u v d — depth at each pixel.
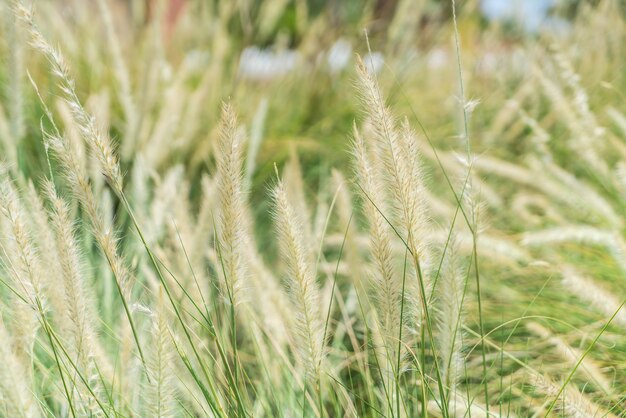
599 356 1.09
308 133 2.11
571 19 2.60
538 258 1.29
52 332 0.85
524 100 2.23
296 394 1.05
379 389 1.07
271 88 2.32
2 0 1.26
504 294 1.25
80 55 2.10
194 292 1.02
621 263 1.12
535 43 2.45
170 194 1.25
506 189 1.77
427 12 2.59
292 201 1.10
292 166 1.12
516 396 1.08
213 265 1.13
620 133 1.85
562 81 2.08
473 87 2.34
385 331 0.85
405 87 2.30
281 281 1.24
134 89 2.00
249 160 1.55
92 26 2.37
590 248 1.29
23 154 1.47
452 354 0.89
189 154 1.84
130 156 1.66
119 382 0.93
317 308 0.84
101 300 1.20
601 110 1.98
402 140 0.82
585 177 1.78
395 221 0.84
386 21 2.56
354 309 1.27
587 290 1.02
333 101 2.29
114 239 0.83
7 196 0.84
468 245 1.09
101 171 0.83
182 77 1.88
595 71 2.18
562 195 1.40
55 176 1.41
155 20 1.93
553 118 1.99
